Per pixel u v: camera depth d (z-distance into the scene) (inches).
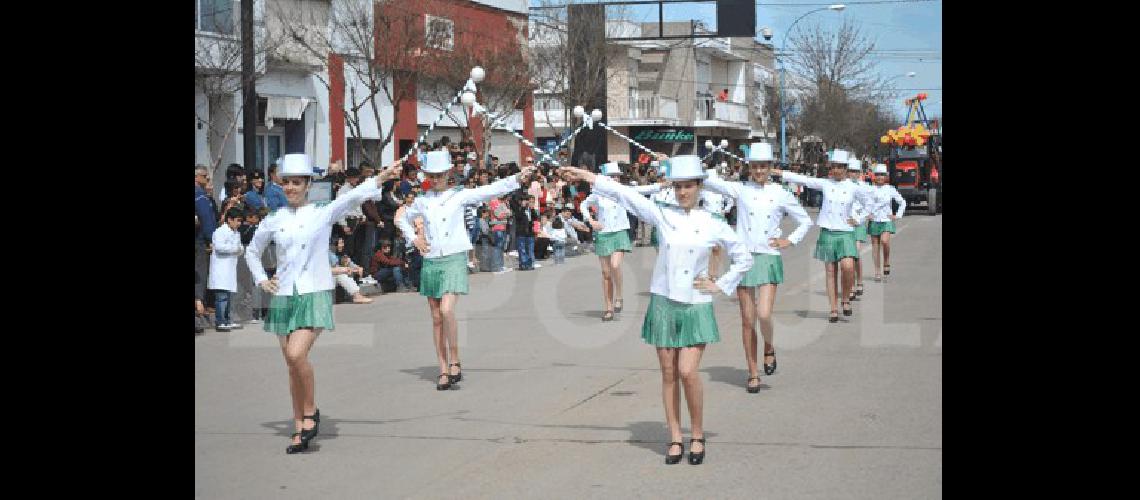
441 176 443.8
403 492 292.0
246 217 604.1
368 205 758.5
